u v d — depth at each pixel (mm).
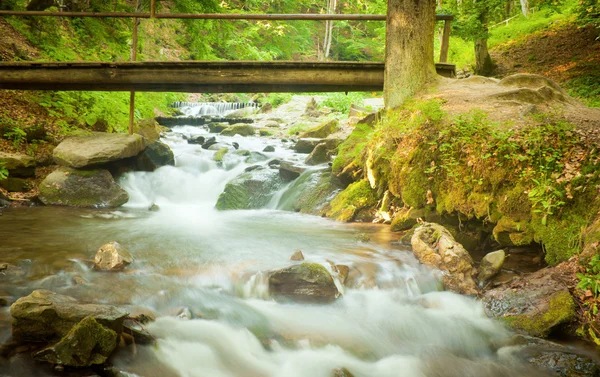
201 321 4891
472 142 7371
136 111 14945
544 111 8016
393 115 9320
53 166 10898
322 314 5402
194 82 10594
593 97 13211
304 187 10383
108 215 9000
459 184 7301
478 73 19672
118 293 5141
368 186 9109
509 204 6707
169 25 26156
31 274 5484
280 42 33594
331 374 4320
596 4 14852
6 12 10703
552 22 23984
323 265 5984
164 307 5047
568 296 5367
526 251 6766
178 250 6598
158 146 12023
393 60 9859
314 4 44125
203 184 11672
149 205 10398
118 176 10875
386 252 6773
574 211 6246
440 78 10031
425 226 6902
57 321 4164
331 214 9234
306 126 19000
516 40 23266
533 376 4562
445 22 10984
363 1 38719
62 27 16875
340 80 10492
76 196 9758
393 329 5246
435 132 8039
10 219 8156
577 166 6516
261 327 4984
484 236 7266
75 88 10984
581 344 5027
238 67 10484
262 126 19812
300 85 10867
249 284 5668
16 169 9953
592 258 5449
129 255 6078
